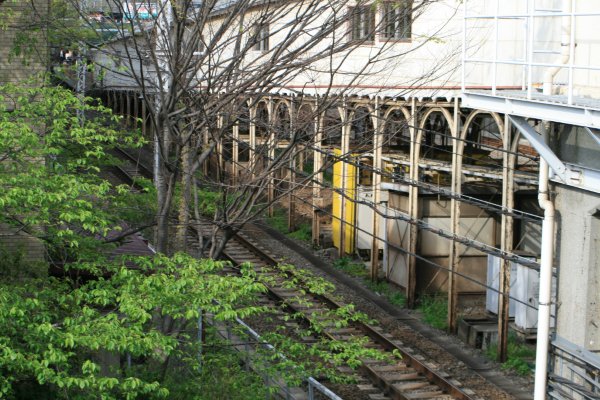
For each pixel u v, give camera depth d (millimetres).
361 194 21609
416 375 14320
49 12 12320
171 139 11711
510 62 8500
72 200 8492
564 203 9094
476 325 16422
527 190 18281
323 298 18500
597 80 9625
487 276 17797
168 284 8172
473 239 18531
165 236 11047
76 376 7895
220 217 12203
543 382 8883
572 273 9062
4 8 12086
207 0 11047
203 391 9859
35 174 8633
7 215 9422
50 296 8602
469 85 15648
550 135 8891
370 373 14273
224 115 12812
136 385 7434
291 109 16359
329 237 23750
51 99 9789
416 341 16203
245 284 8828
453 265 16703
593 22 9617
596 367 8516
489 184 19000
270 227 25328
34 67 12523
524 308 15859
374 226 19906
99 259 9406
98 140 10477
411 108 17312
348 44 11008
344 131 20094
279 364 10039
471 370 14758
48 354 7305
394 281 19797
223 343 10852
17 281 9711
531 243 18156
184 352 10086
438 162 18484
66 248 9961
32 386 8953
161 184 11414
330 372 10469
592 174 8305
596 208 8625
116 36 13352
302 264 21734
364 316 10969
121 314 8914
